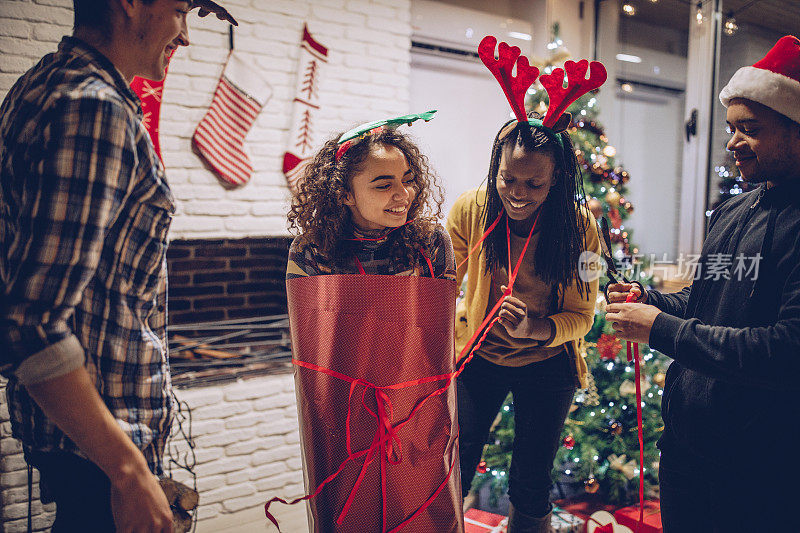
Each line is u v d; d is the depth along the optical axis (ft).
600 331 7.85
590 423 7.82
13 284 2.33
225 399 7.84
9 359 2.33
